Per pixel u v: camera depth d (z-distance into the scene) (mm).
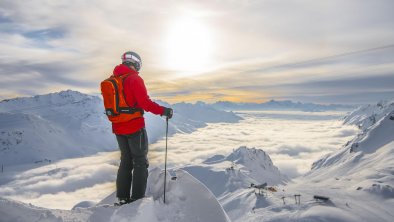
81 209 3531
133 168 4527
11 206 3229
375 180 158125
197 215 3928
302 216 94312
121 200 4492
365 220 94000
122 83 4117
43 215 3199
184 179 4242
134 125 4238
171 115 4320
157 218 3773
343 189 150000
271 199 121375
